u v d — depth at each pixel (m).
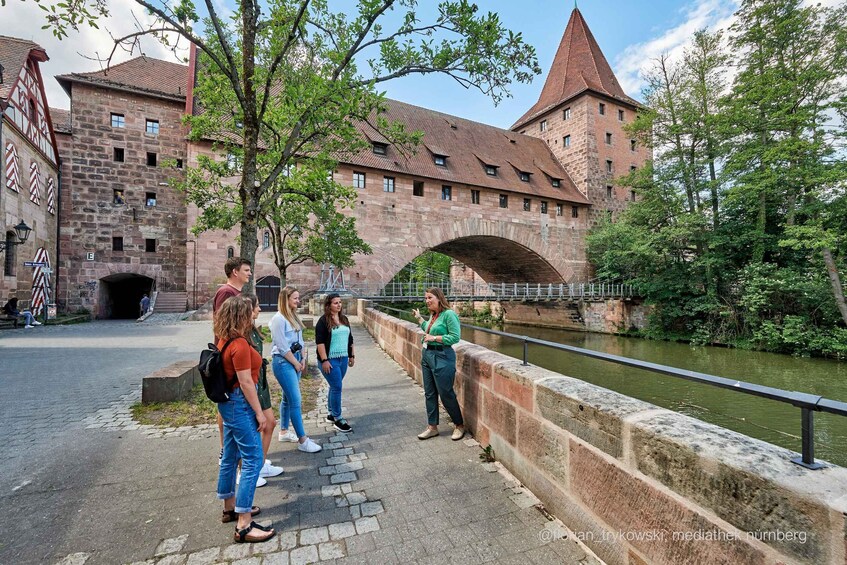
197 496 2.92
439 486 3.01
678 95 25.03
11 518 2.61
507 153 35.50
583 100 36.25
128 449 3.75
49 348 9.91
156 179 23.23
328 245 14.08
